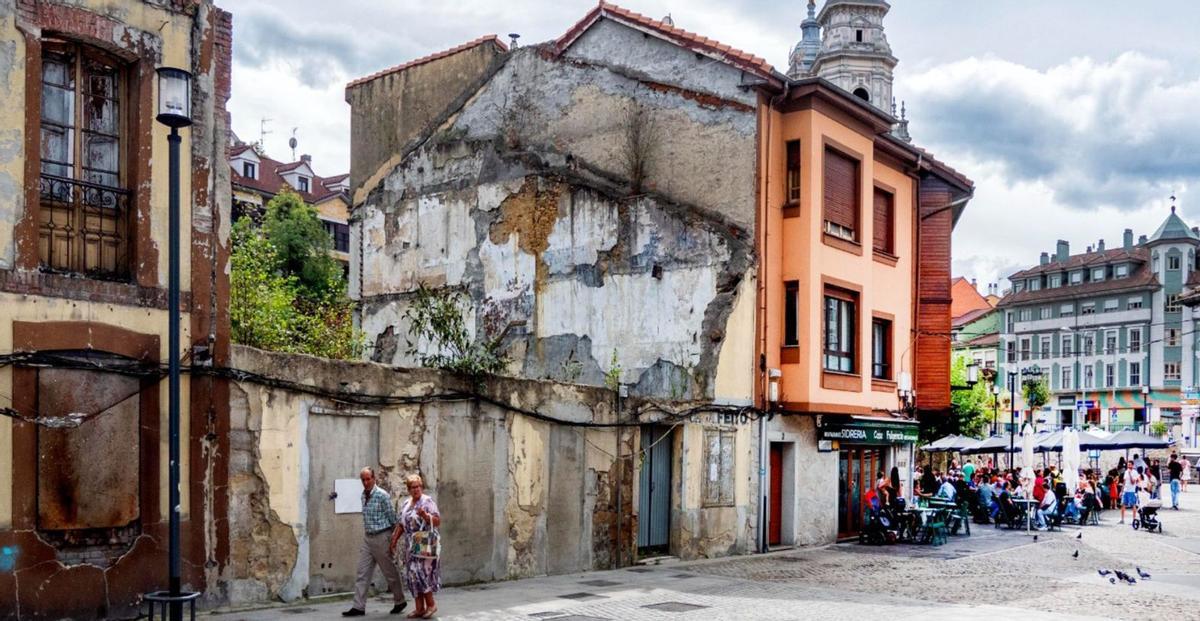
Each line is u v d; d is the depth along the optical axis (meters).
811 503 21.81
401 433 13.67
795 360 20.50
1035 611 13.26
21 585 10.02
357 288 25.47
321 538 12.70
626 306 20.92
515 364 22.31
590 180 22.16
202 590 11.43
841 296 21.77
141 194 11.25
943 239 26.47
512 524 15.24
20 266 10.17
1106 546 23.58
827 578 16.31
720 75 20.81
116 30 11.08
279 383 12.23
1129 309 87.81
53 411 10.33
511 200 22.80
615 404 17.19
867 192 22.62
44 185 10.67
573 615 12.09
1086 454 55.22
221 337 11.74
